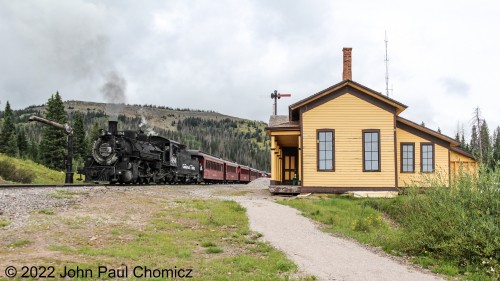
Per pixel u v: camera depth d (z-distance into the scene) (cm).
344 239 1387
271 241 1280
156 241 1190
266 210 1902
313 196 2484
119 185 2709
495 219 1116
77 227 1287
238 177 6681
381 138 2552
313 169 2572
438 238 1180
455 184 1268
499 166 1211
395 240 1324
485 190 1173
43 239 1123
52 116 6969
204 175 4856
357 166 2548
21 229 1198
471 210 1158
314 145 2581
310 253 1138
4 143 7825
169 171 3766
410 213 1418
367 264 1044
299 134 2658
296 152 3478
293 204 2106
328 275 915
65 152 6950
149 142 3447
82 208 1605
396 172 2527
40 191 1916
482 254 1062
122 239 1197
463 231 1117
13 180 3762
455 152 2848
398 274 959
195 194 2530
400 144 2666
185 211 1758
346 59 2847
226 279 841
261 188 3531
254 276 874
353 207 2094
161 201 1983
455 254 1105
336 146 2569
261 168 17112
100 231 1273
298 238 1346
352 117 2575
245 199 2352
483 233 1088
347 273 941
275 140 2847
